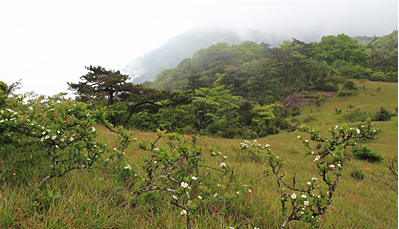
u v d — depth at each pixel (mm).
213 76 112812
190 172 3150
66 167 2828
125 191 2740
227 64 124812
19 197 2076
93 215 2061
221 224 2287
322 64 100750
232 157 8031
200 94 51969
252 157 8414
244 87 88750
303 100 69812
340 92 67625
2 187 2166
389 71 96625
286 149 16250
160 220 2301
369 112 42938
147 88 28453
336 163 2410
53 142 2420
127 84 26000
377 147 17969
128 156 4254
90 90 24062
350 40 121188
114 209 2244
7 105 2666
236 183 3350
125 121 23688
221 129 32938
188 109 32469
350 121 41531
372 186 7375
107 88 25859
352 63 107688
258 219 2617
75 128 2691
